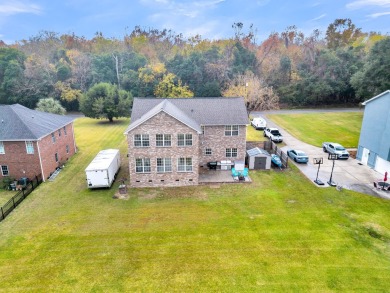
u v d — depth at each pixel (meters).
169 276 14.84
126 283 14.36
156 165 25.97
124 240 18.02
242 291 13.78
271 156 32.16
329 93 71.19
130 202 23.30
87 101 55.97
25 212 21.69
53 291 13.85
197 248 17.17
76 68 77.06
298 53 87.81
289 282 14.33
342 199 23.36
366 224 19.58
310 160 32.91
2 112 29.00
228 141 30.88
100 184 25.39
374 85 54.03
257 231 18.86
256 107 61.56
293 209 21.80
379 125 28.66
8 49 73.88
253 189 25.52
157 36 113.06
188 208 22.19
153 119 24.66
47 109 54.44
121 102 55.91
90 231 19.05
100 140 43.31
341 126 49.03
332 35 98.88
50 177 28.83
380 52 53.06
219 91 72.62
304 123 52.06
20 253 16.75
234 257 16.28
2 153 27.09
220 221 20.19
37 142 26.67
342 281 14.37
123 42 112.19
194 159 25.98
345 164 31.58
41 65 72.88
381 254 16.44
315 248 17.00
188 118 28.70
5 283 14.40
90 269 15.40
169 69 76.12
